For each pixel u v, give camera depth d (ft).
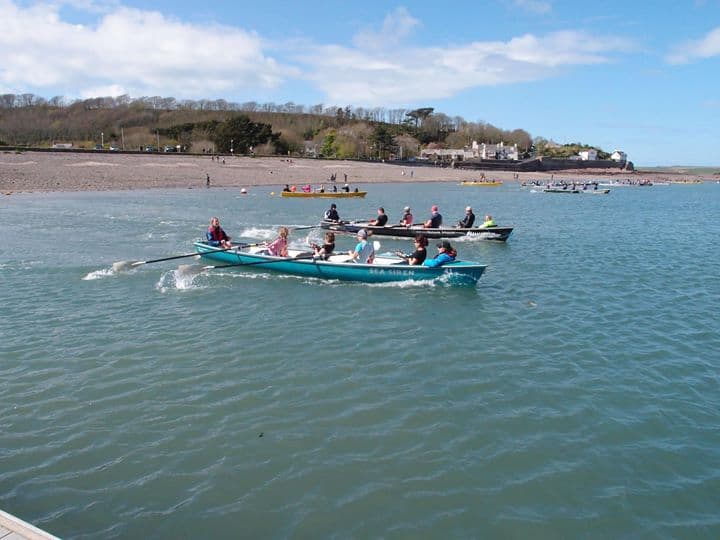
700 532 20.17
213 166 278.67
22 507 20.68
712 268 65.36
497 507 21.24
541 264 66.90
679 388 31.63
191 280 54.34
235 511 20.67
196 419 27.17
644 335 40.40
